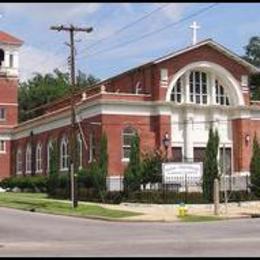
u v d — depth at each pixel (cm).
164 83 5884
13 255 1822
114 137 5684
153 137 5831
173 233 2583
